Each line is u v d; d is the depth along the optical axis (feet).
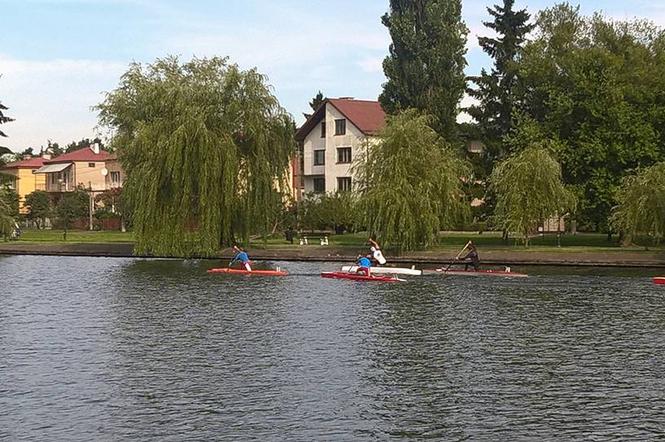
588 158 228.02
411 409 76.74
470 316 127.03
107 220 402.31
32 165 514.27
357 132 340.59
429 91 303.07
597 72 238.89
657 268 196.03
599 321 121.90
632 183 200.44
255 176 220.64
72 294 157.28
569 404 78.28
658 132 232.12
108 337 111.14
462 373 90.12
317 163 357.41
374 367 92.68
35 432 70.69
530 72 251.39
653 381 86.38
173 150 209.05
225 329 116.67
